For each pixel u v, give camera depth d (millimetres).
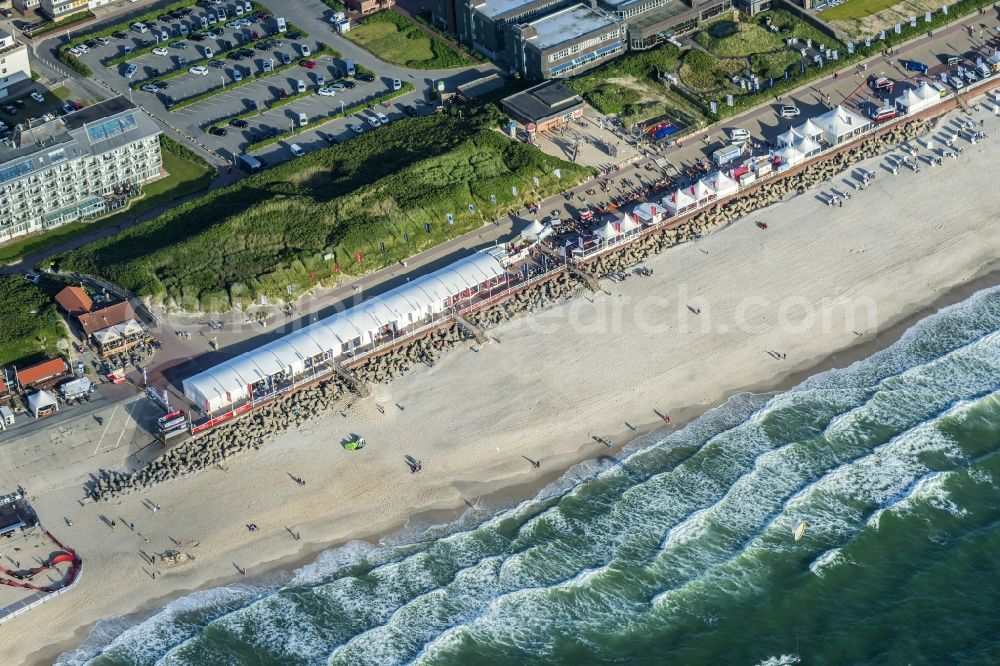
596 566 181250
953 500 189000
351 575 181500
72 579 180625
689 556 182375
